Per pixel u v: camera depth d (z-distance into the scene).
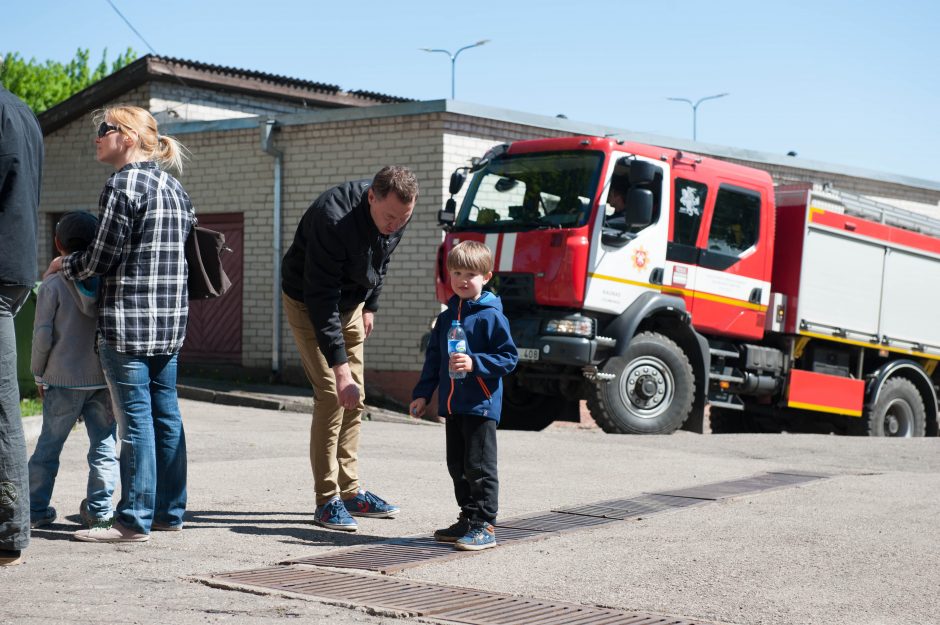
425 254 14.95
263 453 9.05
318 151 15.83
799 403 12.80
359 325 5.81
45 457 5.51
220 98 19.95
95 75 37.97
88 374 5.42
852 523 5.79
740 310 12.16
